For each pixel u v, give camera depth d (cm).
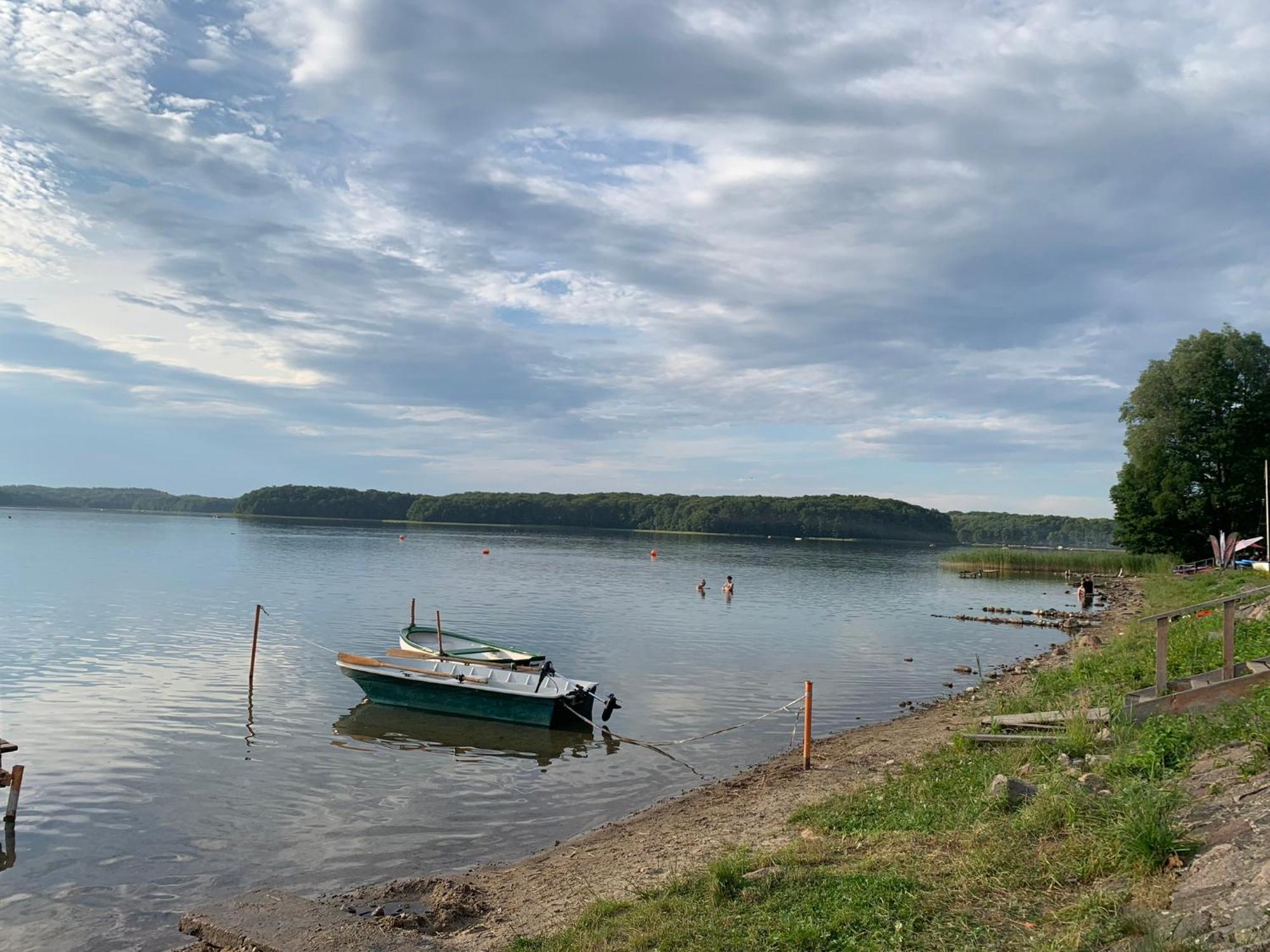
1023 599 5725
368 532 14200
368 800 1553
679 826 1330
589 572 7050
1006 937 685
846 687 2598
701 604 4888
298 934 901
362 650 3027
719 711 2270
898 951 688
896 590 6275
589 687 2184
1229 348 6419
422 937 919
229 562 6831
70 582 5019
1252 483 6150
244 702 2236
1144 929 624
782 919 783
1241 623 1986
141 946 1010
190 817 1435
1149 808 788
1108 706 1355
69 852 1287
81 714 2055
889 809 1131
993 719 1523
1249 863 668
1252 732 970
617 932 840
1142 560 7075
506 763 1816
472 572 6600
